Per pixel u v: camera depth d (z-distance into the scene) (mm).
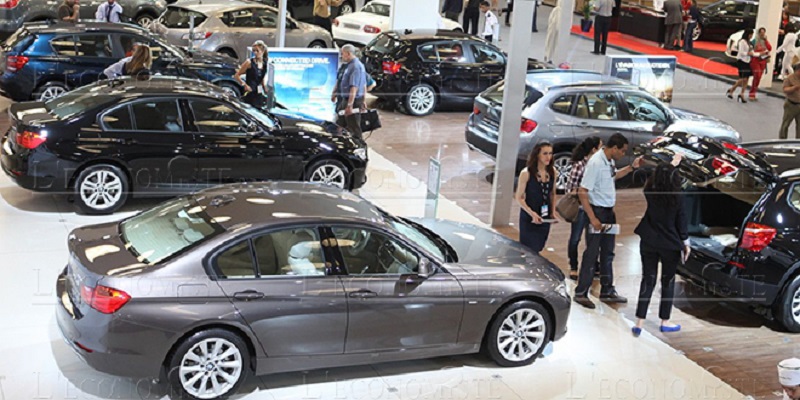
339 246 6891
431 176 9555
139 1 20672
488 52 17094
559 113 12469
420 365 7469
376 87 16641
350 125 13102
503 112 10734
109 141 10039
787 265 8555
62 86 14016
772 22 21234
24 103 10609
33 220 9891
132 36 14406
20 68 13727
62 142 9875
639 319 8438
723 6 26875
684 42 24875
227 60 15422
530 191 8766
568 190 9195
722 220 9508
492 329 7348
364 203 7590
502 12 27062
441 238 7824
